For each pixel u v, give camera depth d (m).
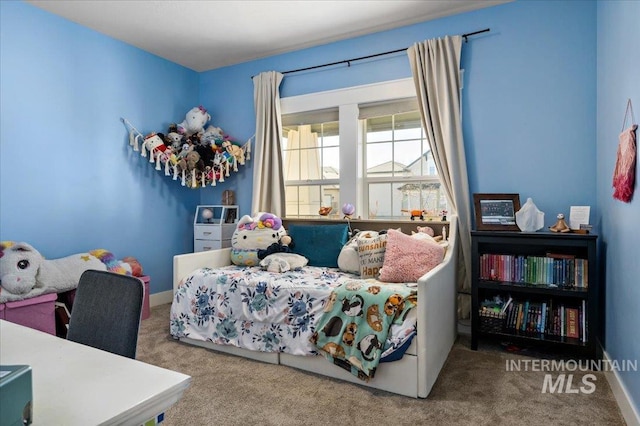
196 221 3.89
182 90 3.97
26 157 2.75
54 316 2.58
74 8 2.83
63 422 0.64
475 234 2.53
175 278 2.74
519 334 2.46
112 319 1.13
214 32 3.22
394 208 3.26
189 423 1.69
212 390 1.99
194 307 2.62
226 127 4.01
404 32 3.11
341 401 1.88
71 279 2.69
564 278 2.41
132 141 3.46
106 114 3.28
